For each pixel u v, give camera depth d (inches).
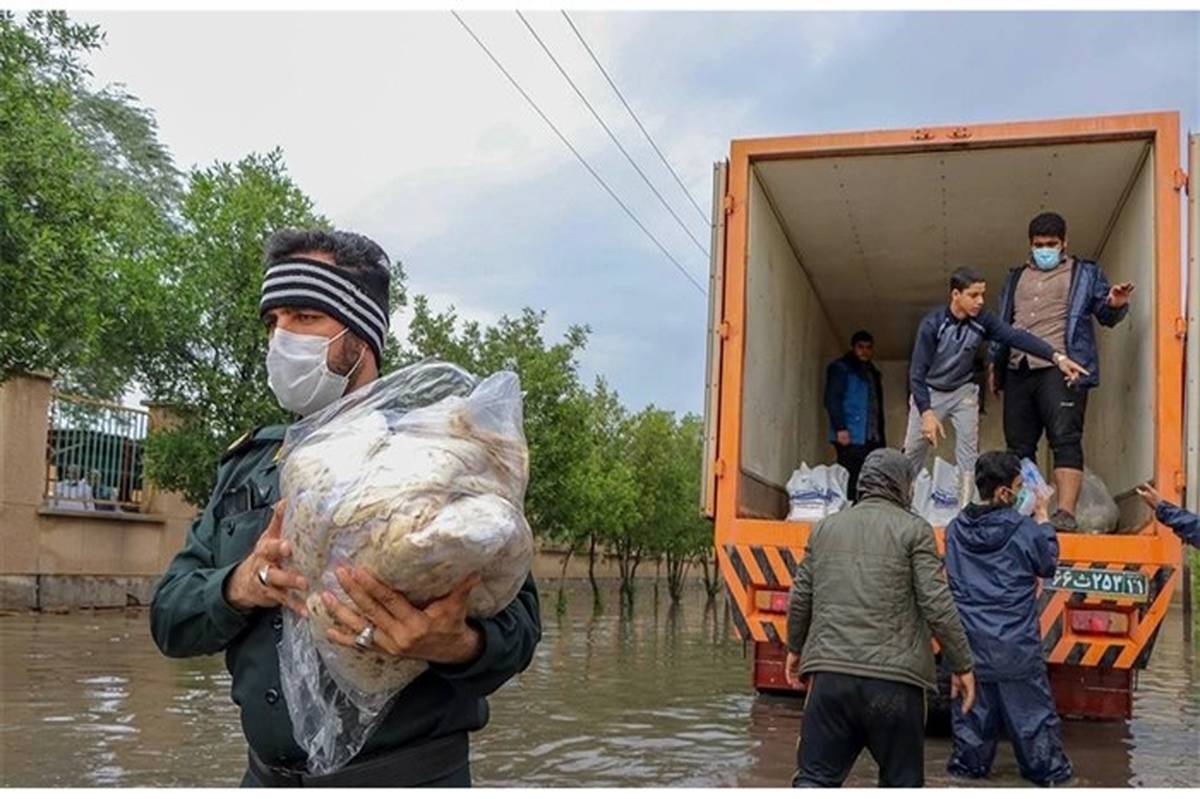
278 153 561.3
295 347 83.3
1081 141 295.3
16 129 348.8
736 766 238.5
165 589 83.4
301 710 76.8
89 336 382.0
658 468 1163.9
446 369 82.0
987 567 230.1
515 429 78.0
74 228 362.3
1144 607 256.8
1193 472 257.8
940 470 297.0
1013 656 225.1
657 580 1373.0
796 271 394.0
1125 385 307.0
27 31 359.9
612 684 378.9
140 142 1086.4
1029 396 298.7
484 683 76.0
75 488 627.2
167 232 562.3
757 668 323.9
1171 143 280.4
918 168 323.9
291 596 75.0
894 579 175.6
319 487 72.1
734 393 302.4
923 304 443.8
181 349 552.1
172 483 565.0
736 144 315.6
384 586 69.2
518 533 71.4
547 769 234.1
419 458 71.6
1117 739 277.4
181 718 282.4
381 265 87.4
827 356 469.4
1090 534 265.6
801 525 289.7
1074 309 289.6
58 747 243.6
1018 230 368.5
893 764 174.2
